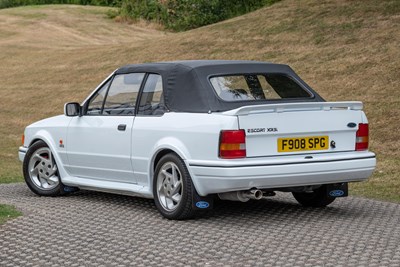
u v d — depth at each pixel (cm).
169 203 864
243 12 3762
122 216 885
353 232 779
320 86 1867
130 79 942
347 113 852
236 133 792
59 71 2783
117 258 688
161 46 2664
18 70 2930
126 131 916
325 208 928
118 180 948
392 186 1135
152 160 878
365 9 2284
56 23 4078
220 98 847
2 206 940
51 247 735
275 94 880
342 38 2136
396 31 2053
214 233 783
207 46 2472
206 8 3972
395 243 727
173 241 750
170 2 4184
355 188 1127
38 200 1012
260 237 760
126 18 4247
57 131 1025
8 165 1519
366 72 1862
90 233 794
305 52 2136
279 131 811
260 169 791
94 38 3775
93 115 976
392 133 1496
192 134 826
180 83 873
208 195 832
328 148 841
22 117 2300
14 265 671
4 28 3925
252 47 2323
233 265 654
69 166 1013
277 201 984
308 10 2467
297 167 805
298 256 680
